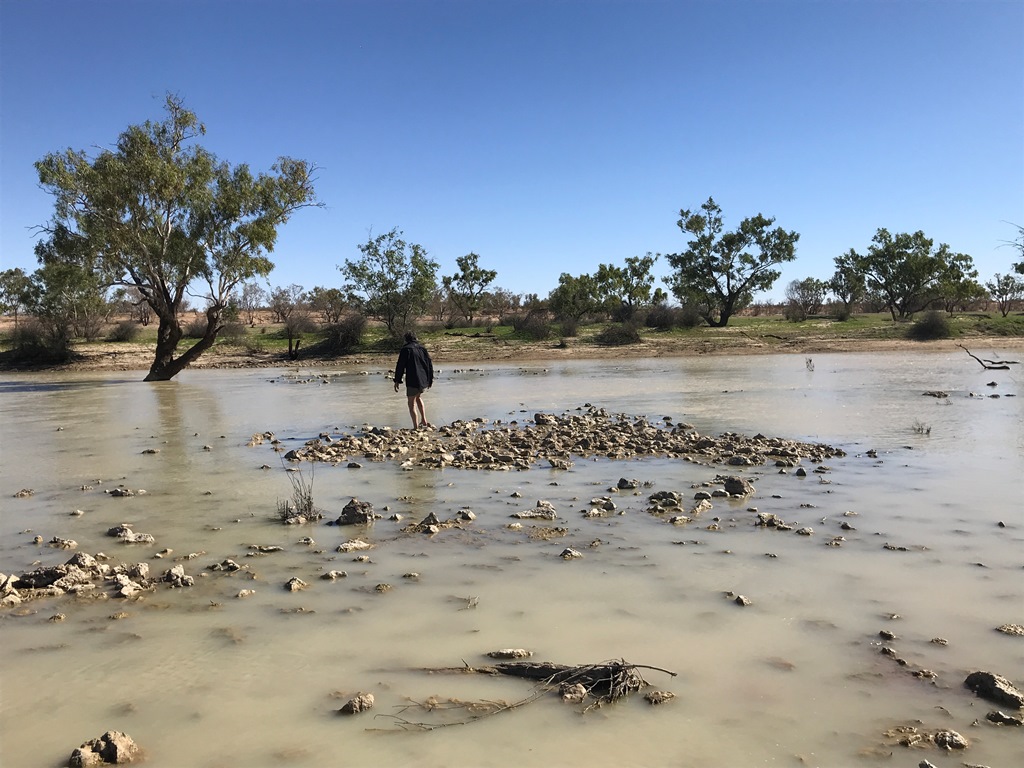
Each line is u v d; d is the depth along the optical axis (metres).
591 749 3.24
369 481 9.38
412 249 49.09
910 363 31.44
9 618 4.92
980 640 4.27
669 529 6.77
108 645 4.45
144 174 29.14
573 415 15.93
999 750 3.18
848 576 5.38
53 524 7.52
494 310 79.12
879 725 3.40
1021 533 6.33
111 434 14.89
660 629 4.51
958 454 10.16
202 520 7.53
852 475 8.99
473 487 8.89
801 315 60.66
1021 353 36.81
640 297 65.25
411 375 14.32
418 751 3.24
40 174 28.03
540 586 5.31
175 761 3.19
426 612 4.86
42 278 45.19
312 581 5.55
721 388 22.03
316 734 3.40
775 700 3.64
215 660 4.20
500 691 3.79
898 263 58.03
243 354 48.56
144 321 67.19
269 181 31.52
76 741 3.38
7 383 34.19
